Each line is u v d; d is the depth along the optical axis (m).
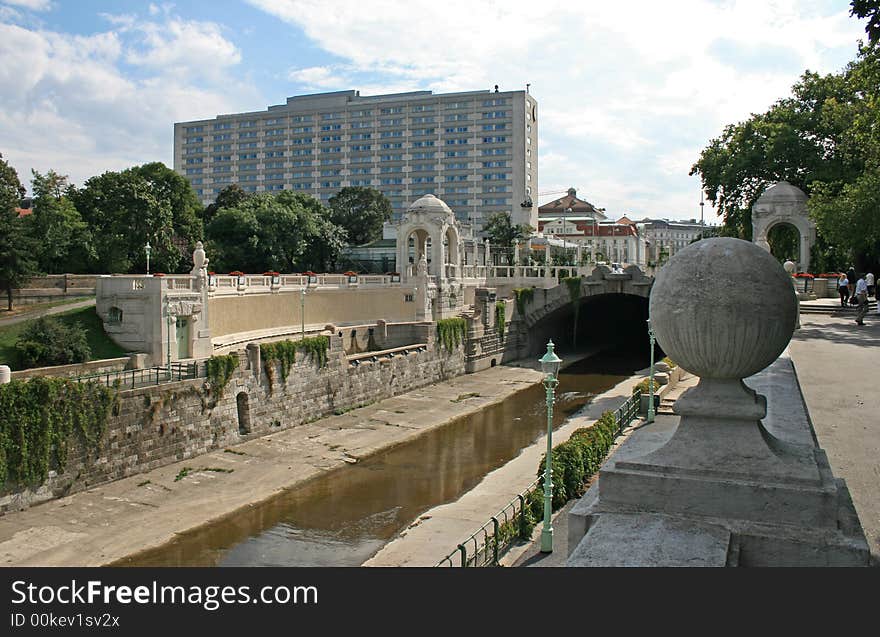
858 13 24.86
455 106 163.38
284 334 59.66
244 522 32.72
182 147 185.12
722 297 8.23
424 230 77.25
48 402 32.69
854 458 12.97
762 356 8.32
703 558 7.12
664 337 8.74
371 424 51.28
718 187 78.50
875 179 47.28
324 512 34.25
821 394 18.25
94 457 34.97
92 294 56.28
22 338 41.88
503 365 78.38
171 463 39.22
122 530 30.66
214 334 52.25
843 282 49.69
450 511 31.11
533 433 50.12
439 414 55.06
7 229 50.19
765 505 8.01
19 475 31.64
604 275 78.62
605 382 69.62
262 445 44.25
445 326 69.25
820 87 70.94
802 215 68.44
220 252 88.12
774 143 70.12
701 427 8.76
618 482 8.70
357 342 62.62
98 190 78.38
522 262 107.12
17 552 27.84
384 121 168.25
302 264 99.44
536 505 24.33
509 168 160.50
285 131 175.75
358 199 137.75
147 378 41.00
